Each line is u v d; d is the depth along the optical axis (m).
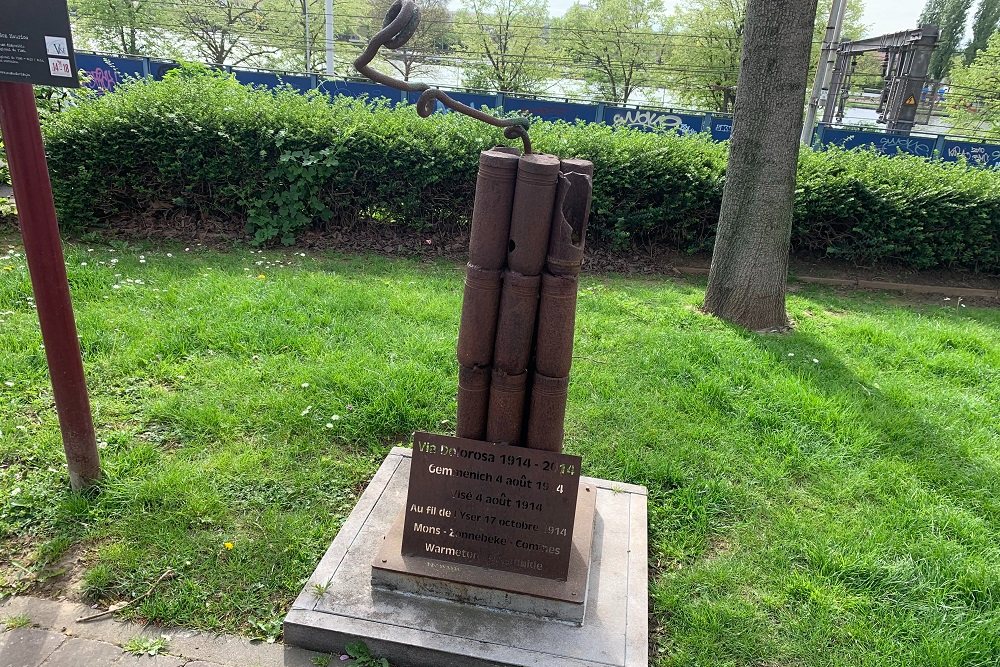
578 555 2.51
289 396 3.73
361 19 37.78
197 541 2.69
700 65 32.81
